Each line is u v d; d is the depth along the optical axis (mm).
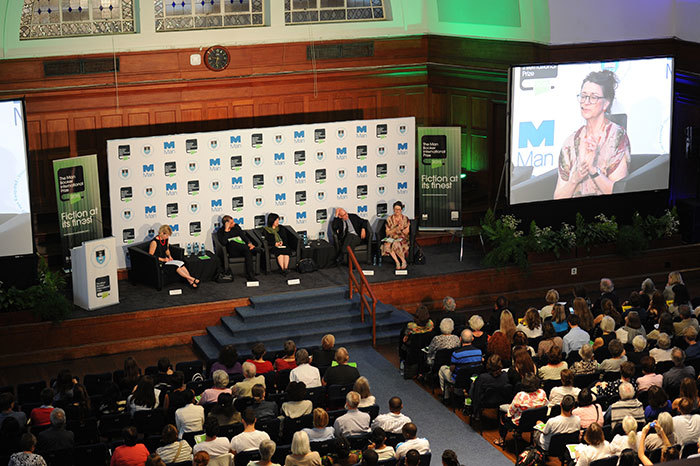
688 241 20219
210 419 10070
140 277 17688
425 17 21703
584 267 19062
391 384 14711
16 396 14609
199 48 20250
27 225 16469
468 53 20969
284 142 18594
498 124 20719
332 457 10508
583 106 18859
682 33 20000
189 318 16688
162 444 10414
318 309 16875
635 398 11148
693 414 10797
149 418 11562
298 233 19062
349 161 19031
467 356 13141
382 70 21641
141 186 17891
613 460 9672
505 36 20203
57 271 17359
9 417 10828
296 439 9633
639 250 19297
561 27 19469
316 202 19031
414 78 21938
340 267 18688
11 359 15820
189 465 9969
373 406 11594
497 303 14797
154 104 20219
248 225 18703
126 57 19766
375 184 19266
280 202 18828
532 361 12211
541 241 18672
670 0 20078
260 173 18578
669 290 15547
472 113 21266
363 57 21484
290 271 18328
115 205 17781
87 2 19547
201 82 20406
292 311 16734
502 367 12797
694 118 19969
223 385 11750
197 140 18047
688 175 20531
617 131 19234
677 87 20281
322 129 18750
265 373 12711
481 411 13359
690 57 19828
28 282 16625
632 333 13391
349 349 16281
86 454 10547
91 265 16250
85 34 19594
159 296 17109
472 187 21422
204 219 18406
